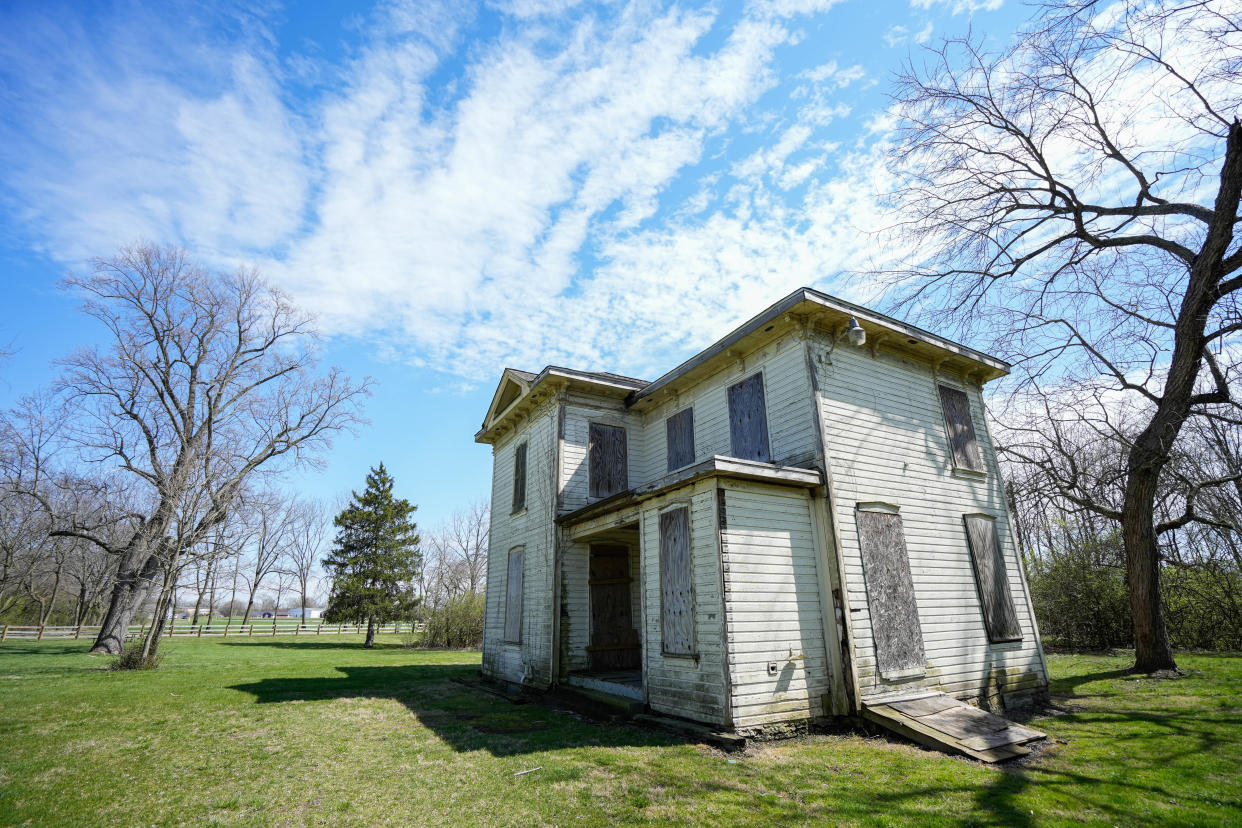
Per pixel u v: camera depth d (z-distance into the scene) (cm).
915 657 923
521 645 1333
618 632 1278
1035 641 1125
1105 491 1470
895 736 783
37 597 4425
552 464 1330
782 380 1042
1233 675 1105
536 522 1372
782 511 900
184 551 1722
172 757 727
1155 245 1213
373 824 500
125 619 2145
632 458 1417
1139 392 1279
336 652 2625
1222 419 1155
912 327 1127
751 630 805
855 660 846
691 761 671
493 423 1689
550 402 1398
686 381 1289
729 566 817
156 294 2130
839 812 506
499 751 741
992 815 496
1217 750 674
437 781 616
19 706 1057
